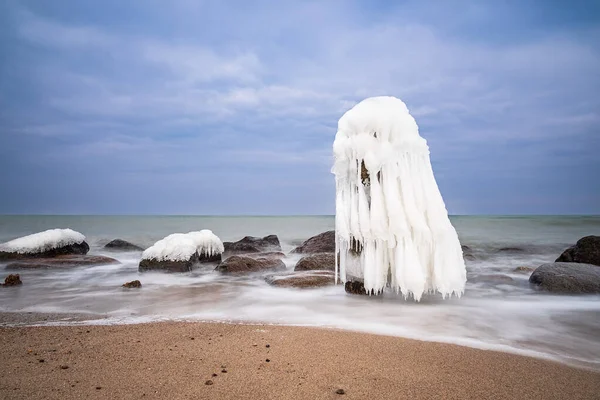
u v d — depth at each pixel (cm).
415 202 786
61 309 801
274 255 1744
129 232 3738
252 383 414
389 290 865
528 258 1816
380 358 496
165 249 1301
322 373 443
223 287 1049
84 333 606
